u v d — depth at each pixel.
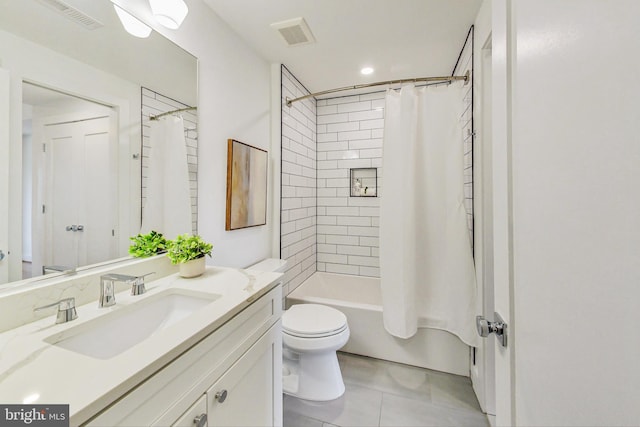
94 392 0.50
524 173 0.54
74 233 0.95
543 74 0.47
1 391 0.50
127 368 0.57
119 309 0.89
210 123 1.54
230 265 1.73
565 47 0.41
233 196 1.70
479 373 1.62
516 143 0.58
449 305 1.83
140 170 1.18
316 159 2.98
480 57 1.52
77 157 0.96
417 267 1.91
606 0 0.33
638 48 0.29
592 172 0.36
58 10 0.90
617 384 0.32
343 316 1.79
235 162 1.71
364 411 1.57
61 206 0.91
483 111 1.52
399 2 1.46
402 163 1.83
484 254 1.54
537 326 0.49
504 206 0.63
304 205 2.68
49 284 0.85
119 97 1.09
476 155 1.63
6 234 0.78
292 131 2.38
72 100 0.94
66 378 0.54
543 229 0.47
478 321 0.68
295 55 2.02
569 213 0.40
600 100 0.34
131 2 1.13
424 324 1.93
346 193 2.92
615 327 0.32
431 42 1.85
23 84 0.82
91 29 1.00
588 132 0.37
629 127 0.30
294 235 2.46
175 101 1.33
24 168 0.82
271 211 2.19
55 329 0.74
